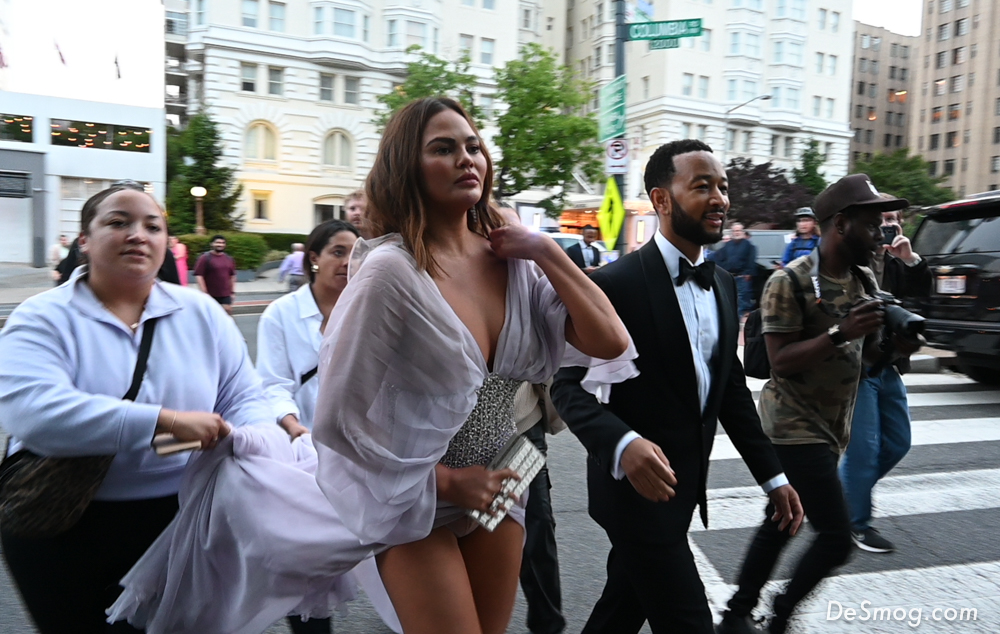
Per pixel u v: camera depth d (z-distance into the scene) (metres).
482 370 1.75
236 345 2.36
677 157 2.32
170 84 49.72
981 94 78.94
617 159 9.56
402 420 1.66
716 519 4.59
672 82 44.16
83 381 2.02
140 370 2.09
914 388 8.75
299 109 35.09
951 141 82.81
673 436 2.25
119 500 2.09
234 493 2.04
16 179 30.31
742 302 11.76
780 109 46.78
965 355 8.28
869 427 3.97
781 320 2.91
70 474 1.92
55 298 2.05
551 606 3.07
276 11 34.31
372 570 2.12
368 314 1.62
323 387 1.64
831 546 2.81
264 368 3.11
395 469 1.66
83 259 2.14
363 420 1.63
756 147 47.03
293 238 33.94
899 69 94.75
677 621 2.15
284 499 2.04
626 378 2.06
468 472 1.78
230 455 2.10
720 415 2.51
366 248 1.74
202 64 35.94
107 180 31.95
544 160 27.47
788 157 48.22
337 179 36.22
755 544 3.01
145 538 2.15
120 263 2.05
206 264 11.78
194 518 2.09
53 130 30.80
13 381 1.90
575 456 5.84
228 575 2.10
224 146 33.72
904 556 4.03
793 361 2.80
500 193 29.14
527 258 1.79
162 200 32.66
